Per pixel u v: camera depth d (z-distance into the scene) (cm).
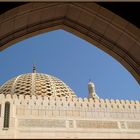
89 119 3694
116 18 684
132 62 741
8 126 3425
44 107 3688
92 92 6688
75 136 3519
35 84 6619
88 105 3819
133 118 3831
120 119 3781
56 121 3600
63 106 3744
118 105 3900
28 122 3522
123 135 3622
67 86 7050
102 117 3747
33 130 3466
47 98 3772
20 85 6588
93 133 3578
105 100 3922
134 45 705
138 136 3659
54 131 3509
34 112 3622
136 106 3956
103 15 694
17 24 693
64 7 716
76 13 731
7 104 3631
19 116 3553
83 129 3591
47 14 723
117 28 698
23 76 6938
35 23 736
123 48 743
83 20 744
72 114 3709
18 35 732
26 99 3709
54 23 766
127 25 680
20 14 665
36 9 684
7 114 3544
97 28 744
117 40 735
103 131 3616
